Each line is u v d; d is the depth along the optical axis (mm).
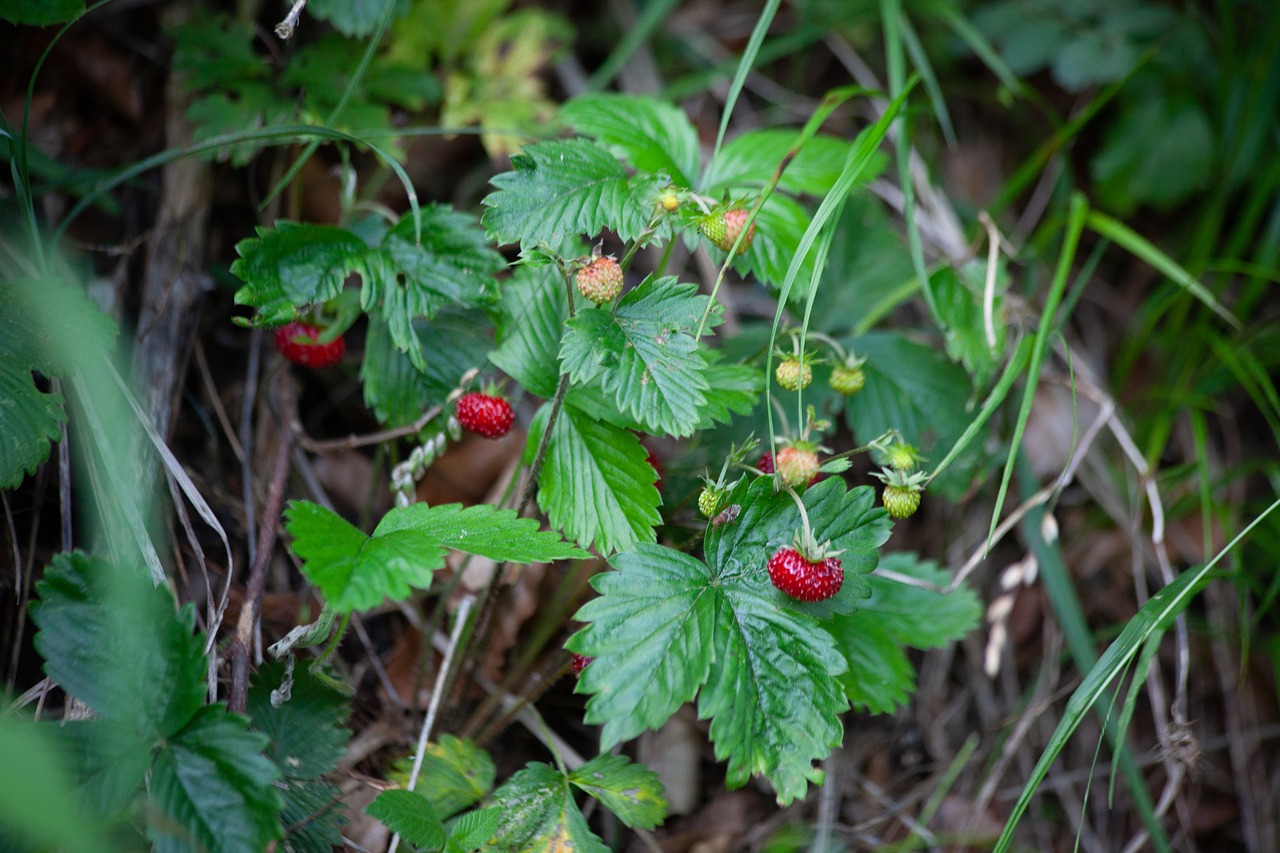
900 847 470
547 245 358
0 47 468
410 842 362
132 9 485
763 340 448
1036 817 498
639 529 381
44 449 375
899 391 442
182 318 456
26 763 316
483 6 500
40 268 395
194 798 343
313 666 378
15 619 408
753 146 421
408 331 391
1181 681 438
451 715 438
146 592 354
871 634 413
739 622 361
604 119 407
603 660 351
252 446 464
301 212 492
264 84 454
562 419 389
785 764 353
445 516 365
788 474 363
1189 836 503
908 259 476
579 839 380
